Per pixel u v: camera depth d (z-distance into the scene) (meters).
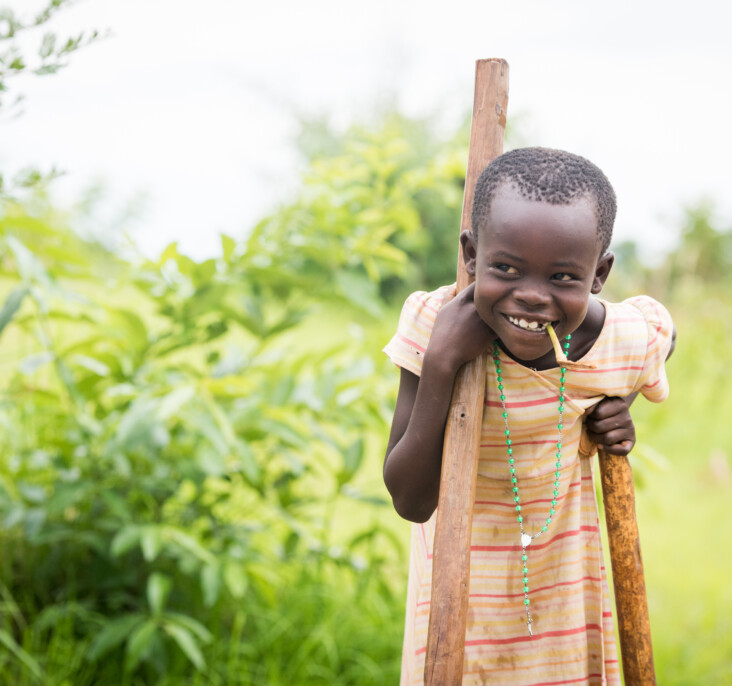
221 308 3.03
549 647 1.71
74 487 2.87
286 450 3.28
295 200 3.26
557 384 1.56
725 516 4.88
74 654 2.90
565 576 1.71
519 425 1.59
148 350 3.05
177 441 3.13
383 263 3.45
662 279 10.67
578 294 1.34
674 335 1.68
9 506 2.95
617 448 1.62
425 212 11.88
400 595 3.57
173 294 2.97
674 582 3.95
